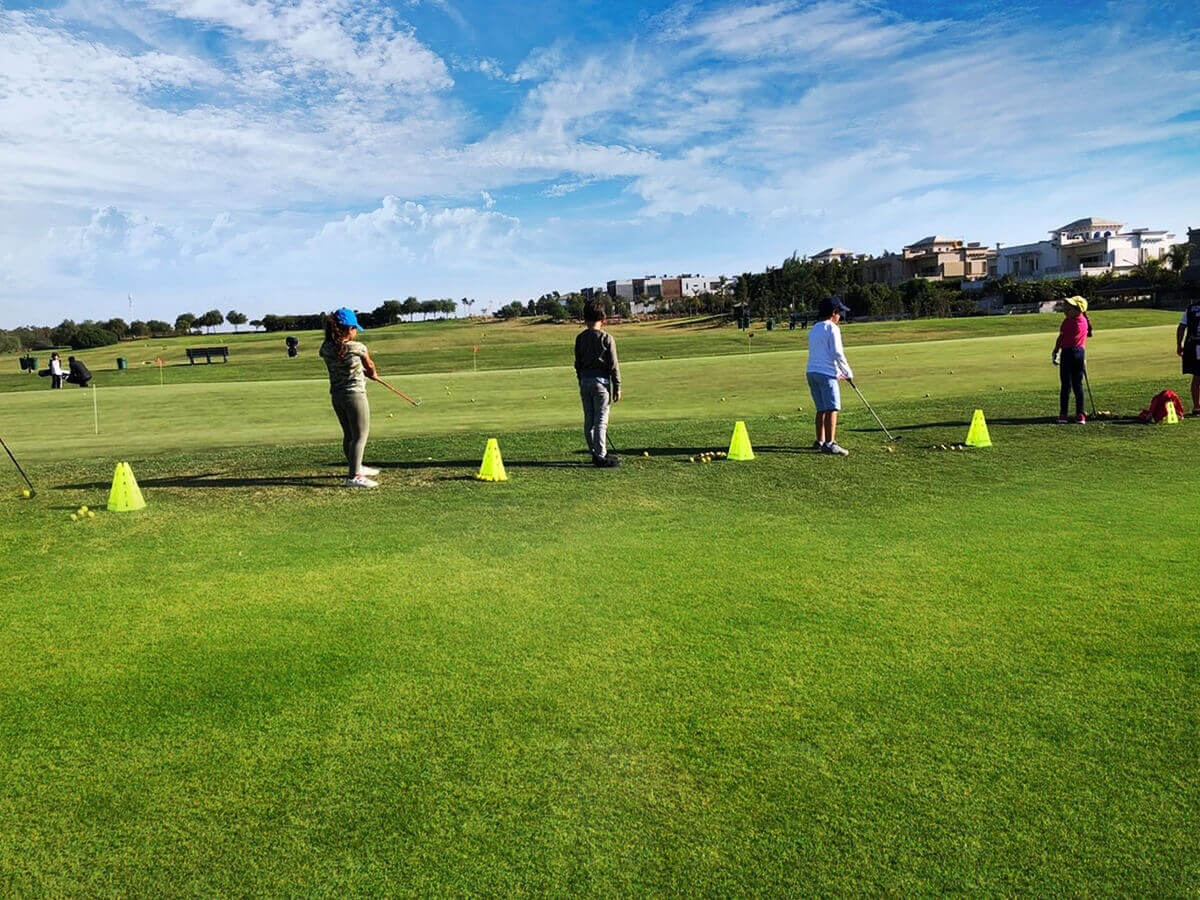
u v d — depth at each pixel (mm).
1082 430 10727
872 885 2477
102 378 35844
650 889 2475
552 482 8477
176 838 2738
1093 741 3211
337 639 4340
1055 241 92125
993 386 16344
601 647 4176
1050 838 2666
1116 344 26344
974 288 86188
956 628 4316
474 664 3998
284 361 43250
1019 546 5773
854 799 2883
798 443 10570
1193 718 3367
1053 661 3904
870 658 3979
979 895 2432
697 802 2885
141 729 3430
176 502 7707
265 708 3590
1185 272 69000
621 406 15688
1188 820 2742
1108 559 5410
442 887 2494
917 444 10156
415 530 6602
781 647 4129
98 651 4219
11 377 38906
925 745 3207
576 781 3016
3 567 5684
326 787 3000
